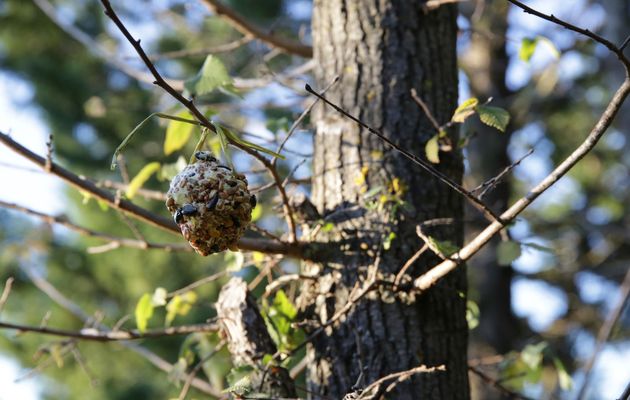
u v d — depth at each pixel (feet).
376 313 7.68
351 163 7.89
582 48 15.24
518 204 7.21
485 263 16.53
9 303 18.65
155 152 17.13
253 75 13.00
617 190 19.72
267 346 7.72
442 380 7.66
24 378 8.34
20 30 18.70
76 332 8.04
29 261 10.48
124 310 17.80
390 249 7.75
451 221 7.66
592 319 18.22
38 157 7.62
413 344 7.65
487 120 7.44
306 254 7.80
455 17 8.23
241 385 7.12
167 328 8.30
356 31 8.05
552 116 19.31
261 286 13.67
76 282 18.31
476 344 16.38
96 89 17.72
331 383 7.66
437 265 7.78
